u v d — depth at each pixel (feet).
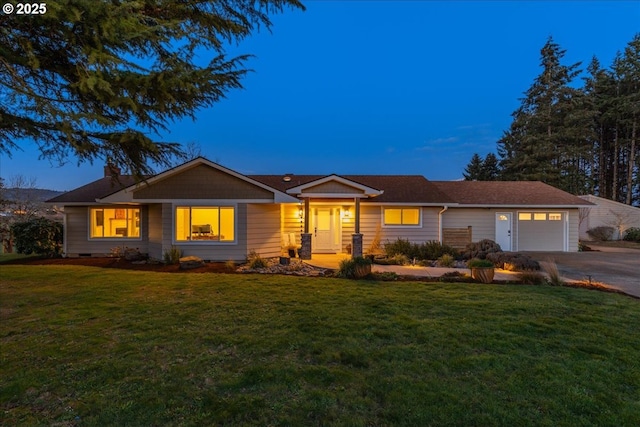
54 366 12.28
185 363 12.57
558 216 55.01
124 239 44.70
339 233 49.03
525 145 101.19
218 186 39.32
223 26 17.81
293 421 9.06
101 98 13.25
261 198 39.47
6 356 13.12
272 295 23.17
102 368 12.09
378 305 20.52
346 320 17.62
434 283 27.61
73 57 14.82
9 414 9.39
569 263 40.68
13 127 15.02
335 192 42.70
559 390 10.68
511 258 35.81
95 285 26.23
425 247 43.88
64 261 40.24
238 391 10.61
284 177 58.95
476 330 16.06
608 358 13.10
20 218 62.85
